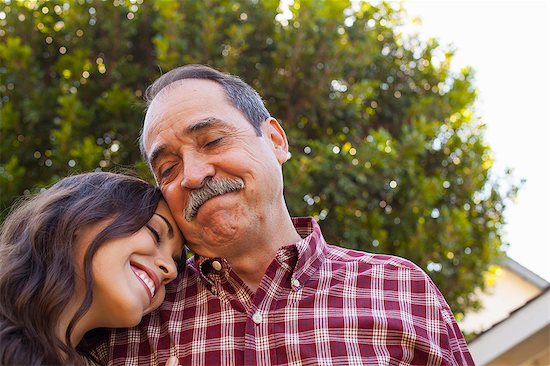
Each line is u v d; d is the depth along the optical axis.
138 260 1.96
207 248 2.14
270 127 2.32
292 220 2.38
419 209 4.59
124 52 4.82
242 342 2.04
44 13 4.90
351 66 4.89
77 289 1.87
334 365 1.96
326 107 4.68
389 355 2.01
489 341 3.41
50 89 4.62
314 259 2.18
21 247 1.90
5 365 1.69
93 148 4.24
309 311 2.07
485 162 5.13
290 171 4.16
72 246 1.87
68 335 1.85
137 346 2.12
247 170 2.07
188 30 4.56
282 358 1.98
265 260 2.17
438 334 2.09
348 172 4.43
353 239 4.40
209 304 2.13
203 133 2.07
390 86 5.26
